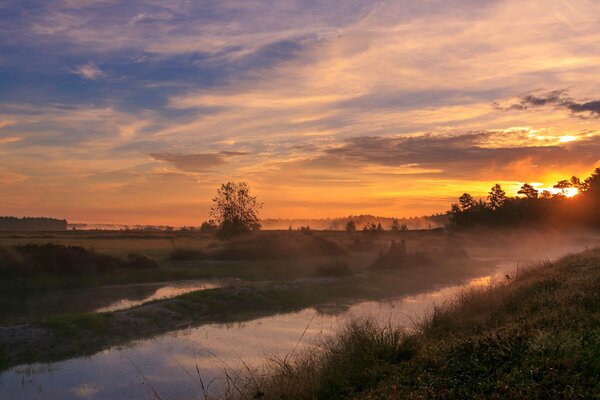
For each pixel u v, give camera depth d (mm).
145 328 17172
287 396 8258
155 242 70375
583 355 7359
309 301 23609
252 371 11094
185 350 14172
